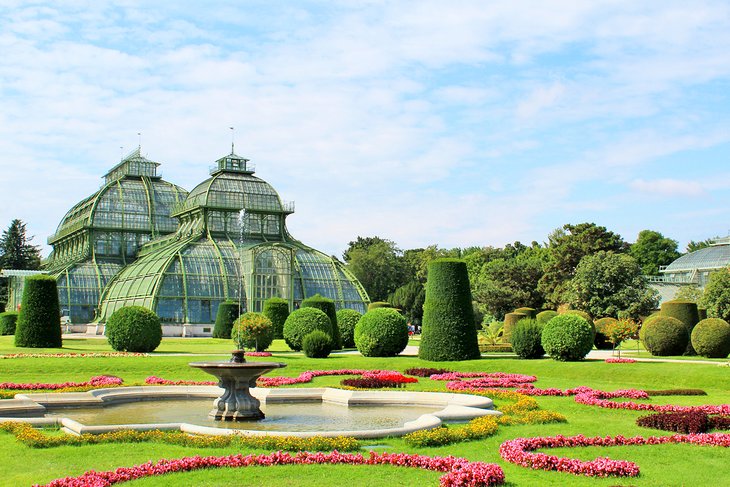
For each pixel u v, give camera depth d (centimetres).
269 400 3494
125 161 13725
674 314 6406
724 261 14062
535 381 4391
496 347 6831
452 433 2472
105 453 2217
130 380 4350
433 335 5378
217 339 8638
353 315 6925
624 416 3111
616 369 4478
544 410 3116
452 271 5447
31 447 2291
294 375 4741
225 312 8812
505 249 17425
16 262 16225
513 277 12962
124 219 12975
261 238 11338
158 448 2291
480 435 2530
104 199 12988
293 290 10288
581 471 2056
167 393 3619
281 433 2408
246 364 2914
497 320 12556
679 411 3056
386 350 5697
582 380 4438
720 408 3225
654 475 2042
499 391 3762
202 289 10056
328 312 6775
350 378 4394
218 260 10369
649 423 2792
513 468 2116
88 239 12825
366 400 3416
